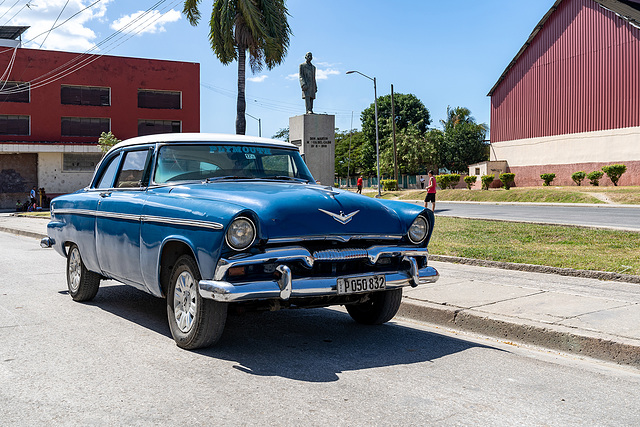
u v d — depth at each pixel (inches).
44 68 1581.0
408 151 2583.7
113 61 1658.5
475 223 589.9
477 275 306.5
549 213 791.7
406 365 170.1
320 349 187.8
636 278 274.5
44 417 128.6
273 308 180.1
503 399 141.6
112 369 163.5
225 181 210.4
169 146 216.8
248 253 162.7
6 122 1560.0
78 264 264.7
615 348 178.2
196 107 1768.0
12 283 324.8
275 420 126.5
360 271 182.1
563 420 128.6
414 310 238.4
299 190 189.3
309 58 791.7
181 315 186.4
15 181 1581.0
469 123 2802.7
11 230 768.3
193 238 171.5
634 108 1267.2
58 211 275.1
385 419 127.5
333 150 791.1
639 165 1259.8
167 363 169.6
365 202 188.7
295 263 171.2
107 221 224.5
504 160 1631.4
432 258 369.7
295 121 798.5
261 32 861.2
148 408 133.6
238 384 150.8
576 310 220.7
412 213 193.2
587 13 1373.0
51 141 1595.7
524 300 240.7
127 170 231.1
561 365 173.2
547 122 1488.7
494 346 196.1
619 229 458.0
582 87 1390.3
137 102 1695.4
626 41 1282.0
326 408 133.8
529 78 1541.6
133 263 206.2
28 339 197.3
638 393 148.3
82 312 243.6
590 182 1355.8
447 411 132.9
